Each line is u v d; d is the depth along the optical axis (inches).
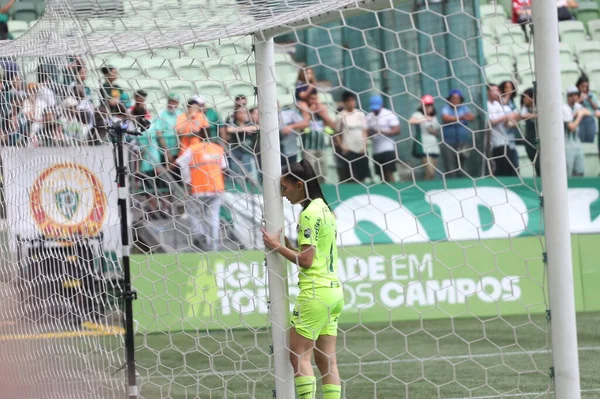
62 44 689.6
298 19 560.4
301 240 623.2
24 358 751.7
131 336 636.7
